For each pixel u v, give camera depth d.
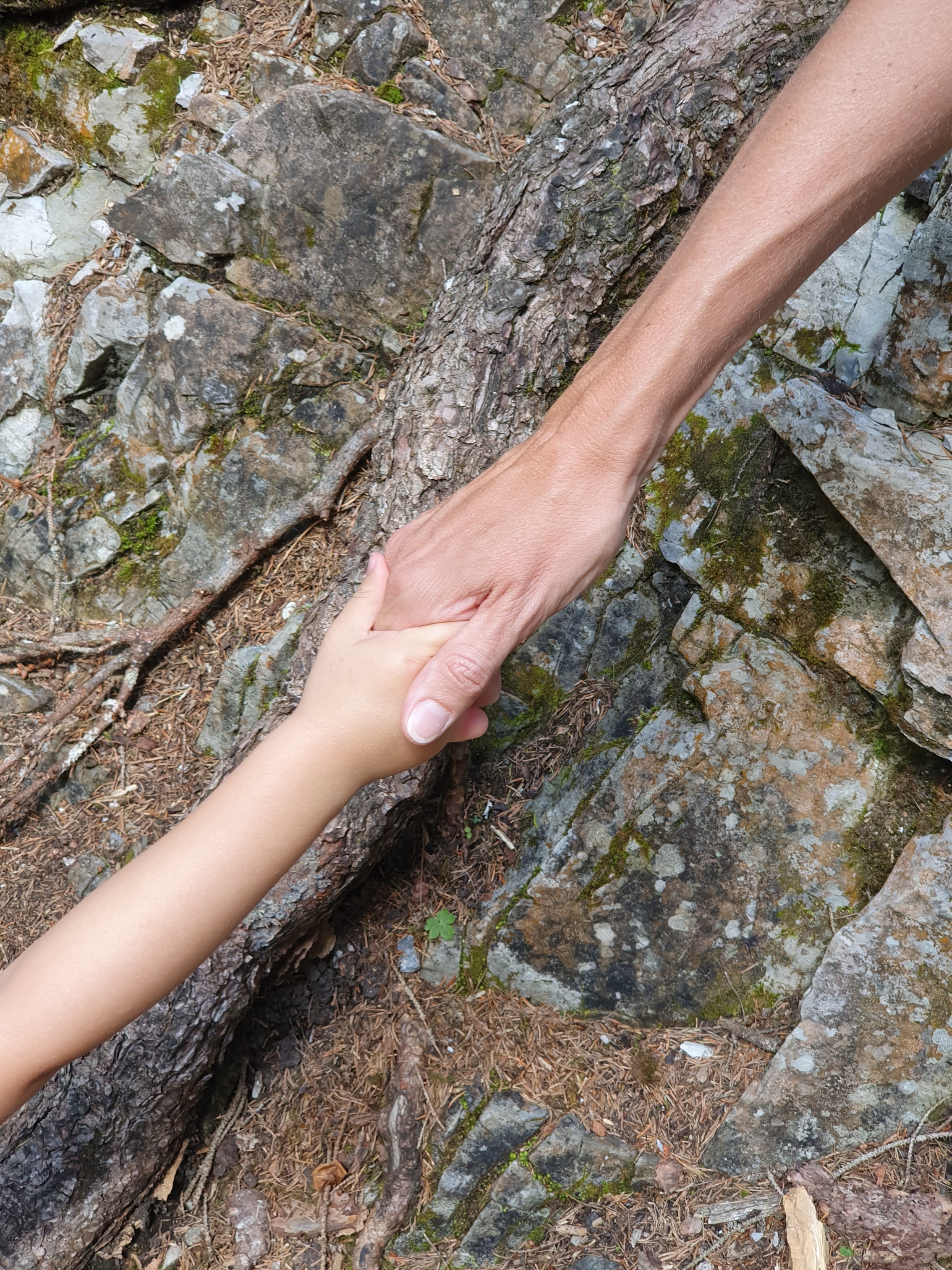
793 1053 1.96
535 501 1.20
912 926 1.94
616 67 2.23
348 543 2.42
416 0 2.68
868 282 2.22
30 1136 1.81
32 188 2.91
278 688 2.52
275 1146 2.11
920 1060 1.88
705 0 2.19
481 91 2.70
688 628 2.31
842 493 2.07
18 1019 1.02
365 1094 2.15
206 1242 1.96
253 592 2.73
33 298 2.90
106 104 2.83
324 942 2.23
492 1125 2.00
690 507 2.35
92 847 2.52
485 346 2.13
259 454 2.70
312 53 2.74
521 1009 2.18
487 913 2.29
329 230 2.62
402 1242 1.92
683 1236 1.85
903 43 1.01
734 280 1.11
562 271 2.15
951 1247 1.71
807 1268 1.72
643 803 2.23
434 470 2.09
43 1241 1.79
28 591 2.88
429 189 2.56
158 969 1.05
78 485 2.83
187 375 2.66
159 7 2.83
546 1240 1.89
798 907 2.09
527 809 2.39
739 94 2.15
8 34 2.86
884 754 2.09
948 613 1.92
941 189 2.07
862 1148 1.88
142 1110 1.87
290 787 1.10
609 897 2.21
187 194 2.62
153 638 2.65
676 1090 2.02
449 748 2.11
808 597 2.18
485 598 1.20
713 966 2.12
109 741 2.65
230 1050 2.16
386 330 2.68
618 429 1.17
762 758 2.17
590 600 2.44
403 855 2.36
